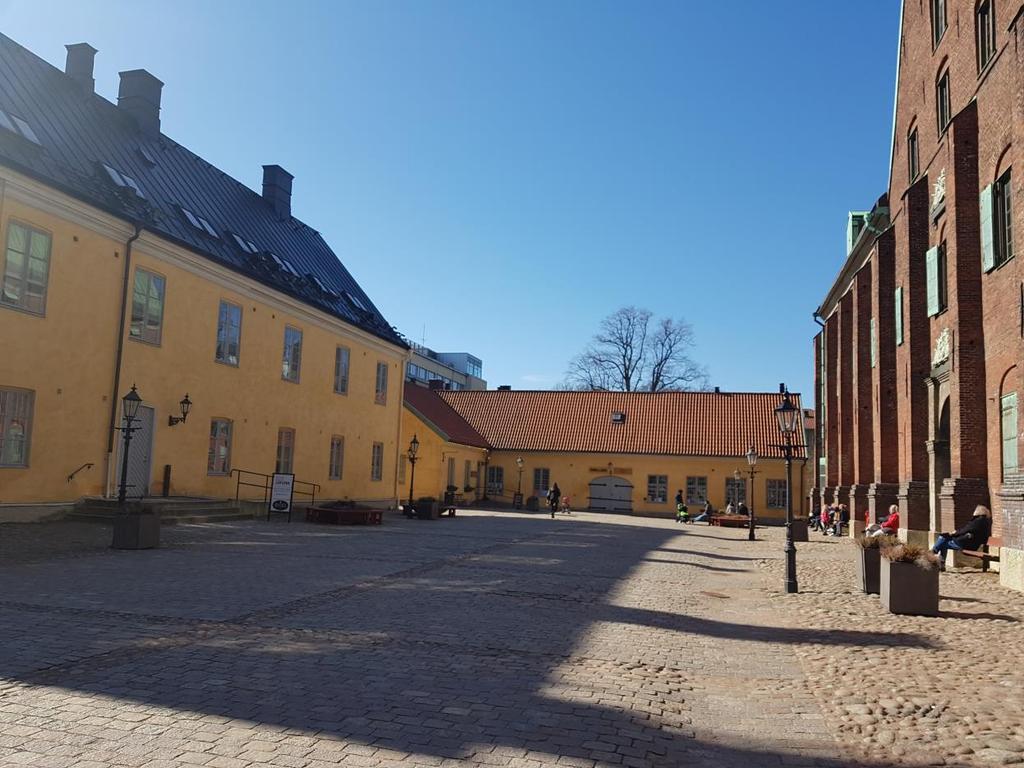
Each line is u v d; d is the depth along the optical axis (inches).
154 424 852.6
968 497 671.8
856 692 269.9
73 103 891.4
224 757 187.0
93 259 767.1
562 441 1952.5
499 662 293.4
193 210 1007.6
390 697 241.4
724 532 1273.4
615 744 210.5
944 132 779.4
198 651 287.9
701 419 1939.0
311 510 986.1
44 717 209.9
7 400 682.8
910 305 847.7
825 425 1526.8
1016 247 558.9
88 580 436.8
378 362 1401.3
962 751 212.8
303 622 350.6
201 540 674.2
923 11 869.8
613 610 425.4
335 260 1434.5
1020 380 552.7
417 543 759.7
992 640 362.0
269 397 1066.7
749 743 218.7
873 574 527.2
